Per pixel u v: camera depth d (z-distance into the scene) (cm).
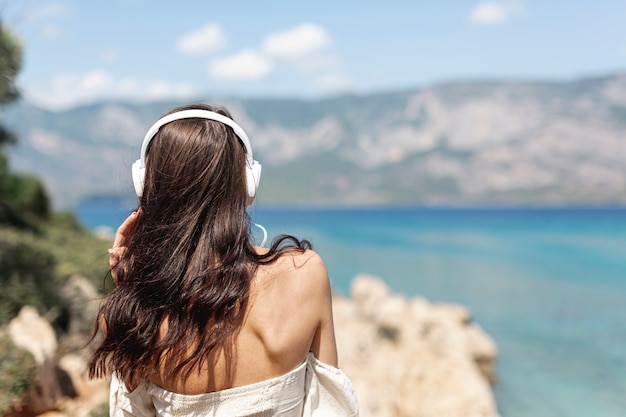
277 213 18600
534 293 2747
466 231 8100
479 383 830
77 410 529
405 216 14812
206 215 162
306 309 162
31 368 527
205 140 164
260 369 157
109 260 181
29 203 2561
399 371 858
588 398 1240
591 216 13475
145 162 173
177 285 156
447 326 1088
